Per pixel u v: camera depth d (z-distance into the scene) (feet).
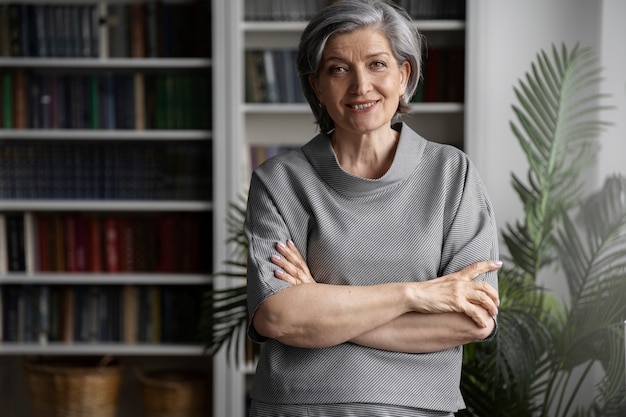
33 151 16.26
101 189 16.34
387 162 7.15
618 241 12.54
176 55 16.15
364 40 6.75
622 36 14.93
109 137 16.26
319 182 7.09
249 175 16.39
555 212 12.23
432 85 15.98
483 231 7.11
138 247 16.43
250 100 16.12
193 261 16.40
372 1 6.91
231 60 15.66
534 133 12.42
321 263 6.98
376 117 6.86
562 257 11.89
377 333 6.78
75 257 16.38
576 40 15.80
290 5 15.97
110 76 16.16
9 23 16.01
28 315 16.40
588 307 11.23
